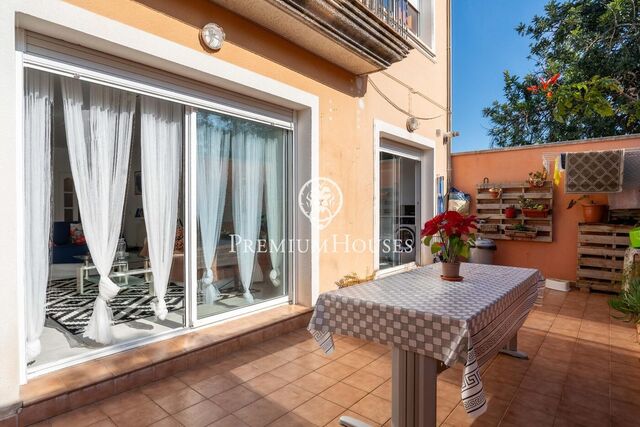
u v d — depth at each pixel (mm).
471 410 1523
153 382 2605
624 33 8875
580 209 5758
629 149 5129
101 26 2311
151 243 3094
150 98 2973
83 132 2596
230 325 3402
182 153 3197
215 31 2943
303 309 3934
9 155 1984
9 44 1967
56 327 3279
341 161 4461
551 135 11562
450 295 2084
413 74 5980
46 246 2445
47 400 2117
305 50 3904
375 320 1896
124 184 2832
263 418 2191
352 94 4629
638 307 4082
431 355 1693
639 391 2531
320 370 2850
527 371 2855
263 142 3898
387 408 2314
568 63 9734
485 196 6598
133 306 3973
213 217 3453
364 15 3748
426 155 6637
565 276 5891
